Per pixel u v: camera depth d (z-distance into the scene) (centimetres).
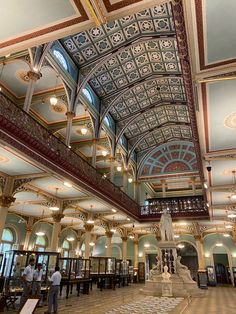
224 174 1141
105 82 1639
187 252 2517
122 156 2055
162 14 1262
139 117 2020
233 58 527
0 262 1107
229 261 2205
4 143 797
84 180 1263
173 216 1986
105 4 454
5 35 513
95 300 1076
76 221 2166
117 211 1661
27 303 259
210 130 798
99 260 1638
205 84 602
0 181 1051
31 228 2033
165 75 1666
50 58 1182
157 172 2327
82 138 1866
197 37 479
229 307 948
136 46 1459
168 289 1253
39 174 1058
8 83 1333
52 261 1145
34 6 455
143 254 2478
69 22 486
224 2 419
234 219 1831
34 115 1573
